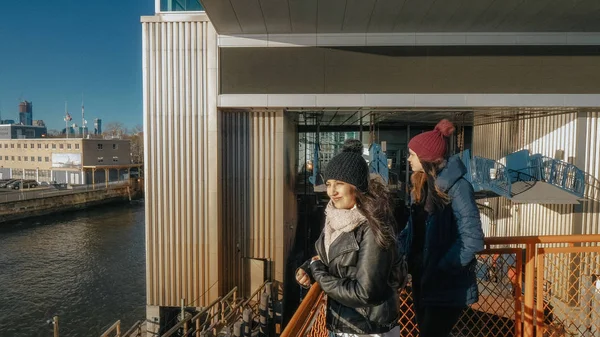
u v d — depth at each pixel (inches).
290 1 350.6
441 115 608.7
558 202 417.1
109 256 1126.4
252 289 475.5
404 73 424.2
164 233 462.3
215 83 441.4
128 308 810.2
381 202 69.3
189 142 454.0
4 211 1513.3
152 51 449.4
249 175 472.1
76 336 705.0
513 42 416.2
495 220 611.5
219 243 462.9
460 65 419.8
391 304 73.6
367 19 390.0
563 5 350.3
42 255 1129.4
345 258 68.3
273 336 466.0
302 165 869.2
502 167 455.8
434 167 99.8
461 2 350.0
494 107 421.7
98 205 1969.7
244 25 410.0
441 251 98.3
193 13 444.1
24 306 813.2
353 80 428.5
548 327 152.6
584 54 413.1
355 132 941.8
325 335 94.3
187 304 462.9
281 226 472.4
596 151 426.3
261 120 468.4
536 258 126.0
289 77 433.1
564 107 418.0
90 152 2252.7
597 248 126.5
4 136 4185.5
